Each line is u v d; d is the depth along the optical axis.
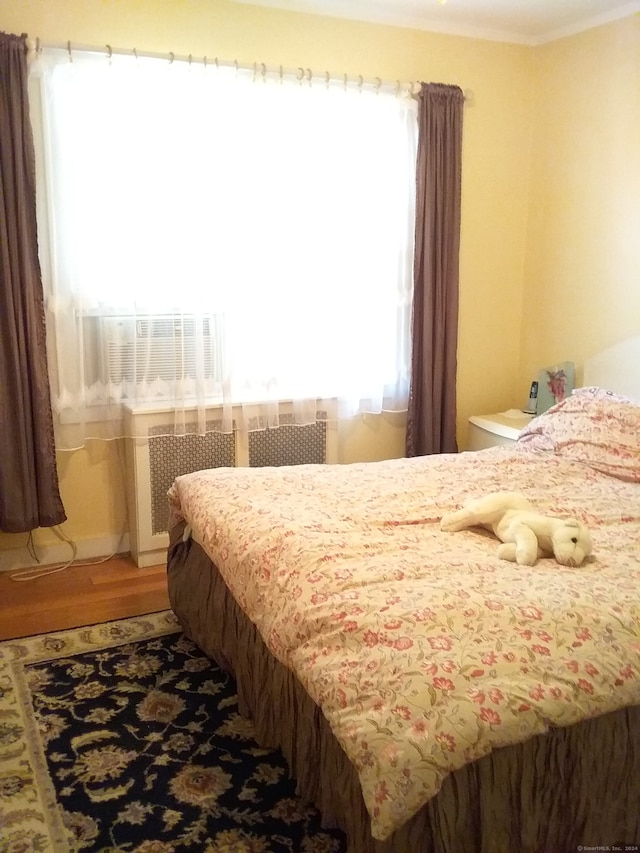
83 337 3.16
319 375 3.65
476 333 4.08
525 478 2.72
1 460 3.00
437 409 3.87
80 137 2.98
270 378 3.50
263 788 1.93
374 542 2.01
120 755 2.06
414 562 1.88
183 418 3.32
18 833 1.77
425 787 1.28
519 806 1.44
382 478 2.69
